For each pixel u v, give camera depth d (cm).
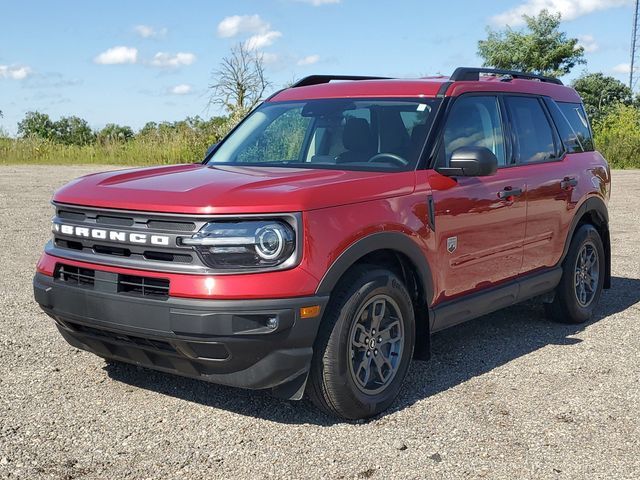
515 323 656
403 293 446
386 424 425
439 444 399
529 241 577
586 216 674
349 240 410
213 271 385
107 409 438
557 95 666
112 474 358
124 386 475
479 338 606
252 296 382
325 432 412
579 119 692
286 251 390
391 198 446
